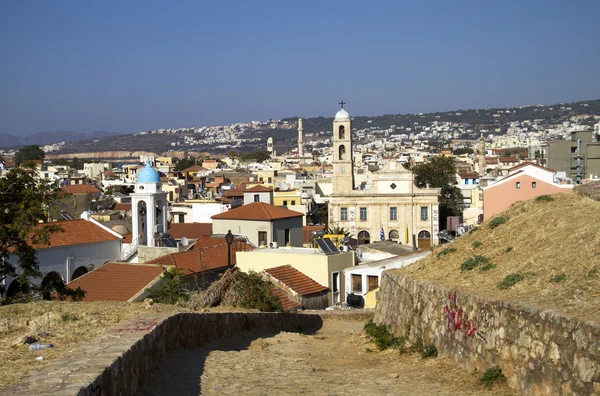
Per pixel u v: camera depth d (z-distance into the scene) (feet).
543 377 42.78
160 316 57.67
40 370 35.65
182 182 525.75
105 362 36.73
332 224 360.28
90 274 135.85
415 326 67.41
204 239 190.08
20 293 129.29
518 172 203.51
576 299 44.88
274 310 103.71
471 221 295.07
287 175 539.29
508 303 48.19
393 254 167.84
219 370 55.26
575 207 71.10
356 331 89.97
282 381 52.42
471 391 47.44
